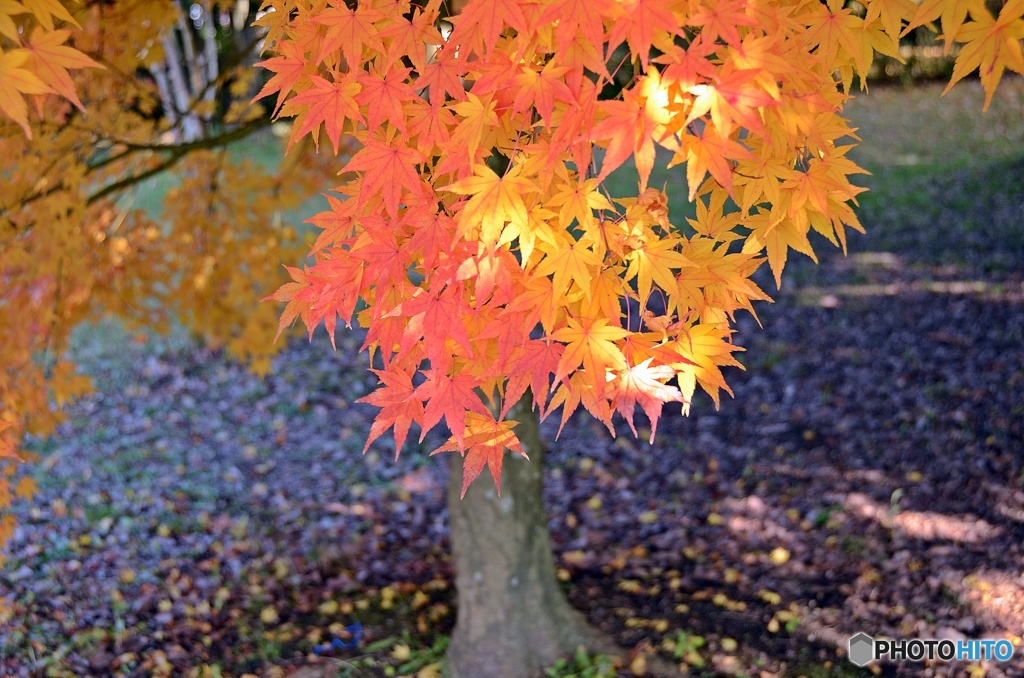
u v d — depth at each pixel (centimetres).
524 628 371
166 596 466
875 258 843
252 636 427
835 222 166
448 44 141
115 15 351
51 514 548
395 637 413
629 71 183
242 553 503
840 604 405
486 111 144
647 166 126
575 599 425
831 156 157
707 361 156
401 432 156
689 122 132
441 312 143
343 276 157
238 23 734
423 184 154
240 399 697
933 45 1514
